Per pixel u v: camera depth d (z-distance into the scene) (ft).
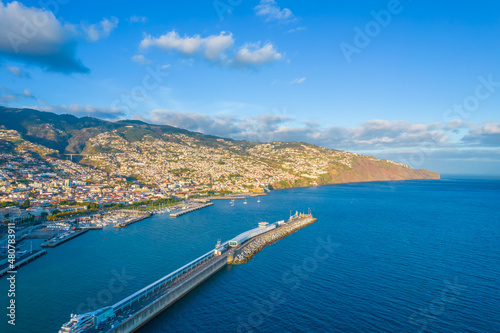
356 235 636.89
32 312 309.01
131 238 627.46
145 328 287.69
